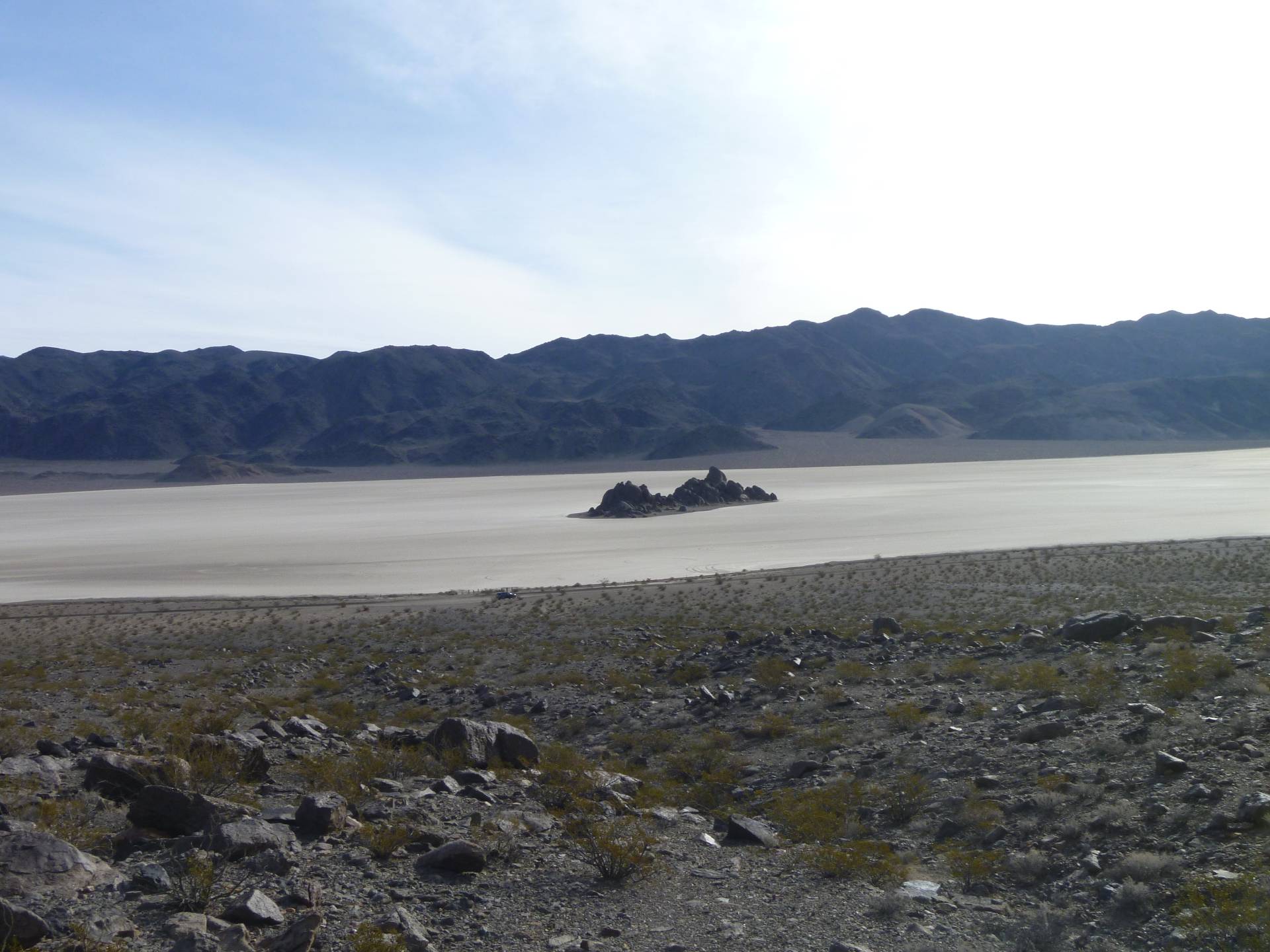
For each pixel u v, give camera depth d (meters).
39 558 110.56
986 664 25.94
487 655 39.41
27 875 8.93
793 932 8.98
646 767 18.83
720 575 72.69
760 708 23.36
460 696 29.20
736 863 11.30
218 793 13.14
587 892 9.98
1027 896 10.05
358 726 22.47
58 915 8.27
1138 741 14.54
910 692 22.91
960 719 19.03
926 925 9.20
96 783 12.98
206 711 23.88
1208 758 12.94
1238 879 9.15
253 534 134.75
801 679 26.00
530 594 65.88
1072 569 61.47
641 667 33.09
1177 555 66.00
